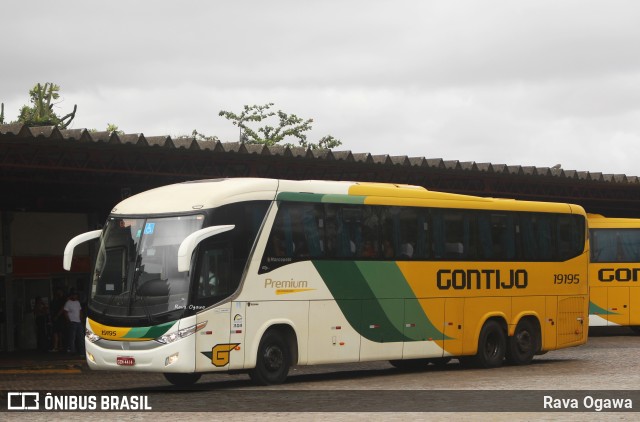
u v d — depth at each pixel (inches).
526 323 1088.2
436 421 598.9
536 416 625.3
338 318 900.0
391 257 952.9
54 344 1365.7
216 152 1107.3
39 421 620.4
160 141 1057.5
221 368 804.6
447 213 1013.2
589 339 1592.0
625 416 625.9
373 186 954.7
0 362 1188.5
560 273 1127.6
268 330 849.5
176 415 641.0
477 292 1034.7
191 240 776.9
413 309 968.9
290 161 1192.8
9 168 1016.2
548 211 1121.4
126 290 800.9
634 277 1574.8
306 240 879.7
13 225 1391.5
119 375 1047.0
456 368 1063.6
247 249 830.5
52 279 1434.5
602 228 1587.1
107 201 1379.2
